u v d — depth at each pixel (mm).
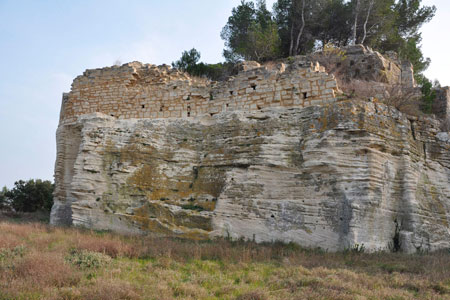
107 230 17375
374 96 18609
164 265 10883
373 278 10094
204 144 18812
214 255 12414
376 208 14734
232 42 36781
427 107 20281
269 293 8758
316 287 9125
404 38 35562
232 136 17922
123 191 18422
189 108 20031
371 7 33094
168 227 16438
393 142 15992
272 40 32688
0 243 12414
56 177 21828
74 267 10164
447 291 9055
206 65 34531
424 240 15156
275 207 15750
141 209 17500
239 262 11516
